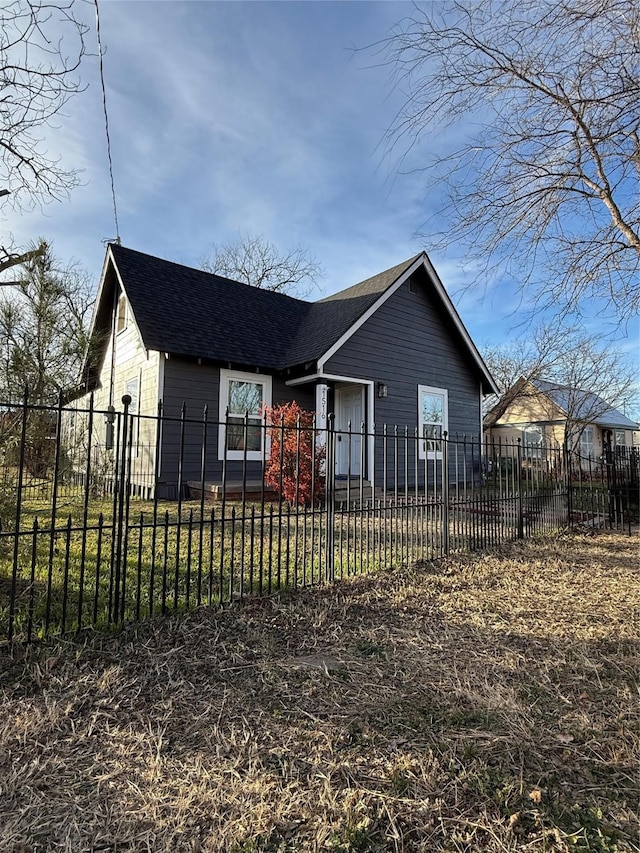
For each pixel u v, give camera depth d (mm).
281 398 11219
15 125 4934
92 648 2955
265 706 2475
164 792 1861
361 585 4438
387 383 12078
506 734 2277
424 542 6012
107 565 4625
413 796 1869
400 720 2381
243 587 4168
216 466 9969
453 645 3297
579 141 4645
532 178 5090
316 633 3402
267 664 2914
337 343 10531
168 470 9359
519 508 6949
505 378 27359
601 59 3875
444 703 2545
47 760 2020
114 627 3197
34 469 8320
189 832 1680
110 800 1816
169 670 2779
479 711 2469
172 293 11062
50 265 10117
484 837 1686
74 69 4453
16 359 8914
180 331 9789
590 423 23203
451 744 2193
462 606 4066
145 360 10367
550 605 4152
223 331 10789
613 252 5359
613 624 3729
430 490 12789
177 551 3525
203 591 4008
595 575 5160
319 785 1919
